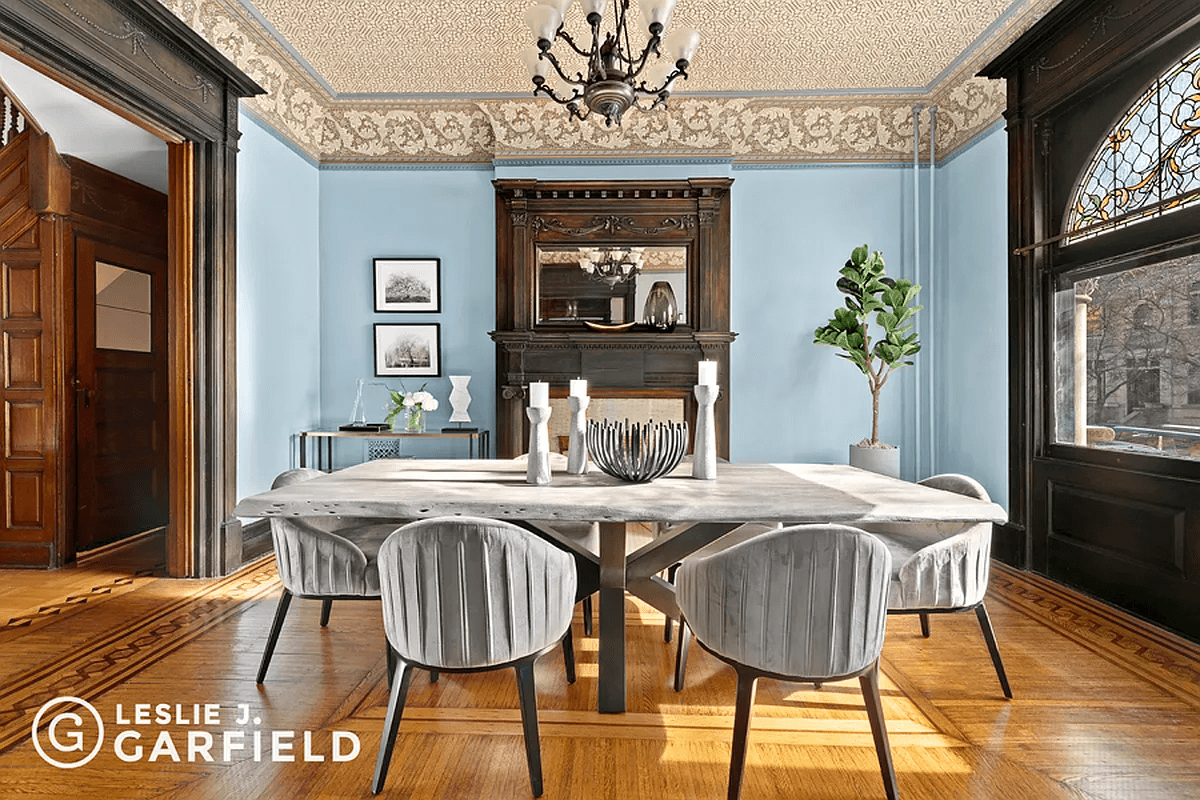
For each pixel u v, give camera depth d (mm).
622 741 2139
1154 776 1945
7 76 3803
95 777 1923
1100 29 3344
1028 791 1879
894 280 5492
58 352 4270
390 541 1813
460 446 5688
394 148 5641
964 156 5066
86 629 3070
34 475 4211
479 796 1848
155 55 3363
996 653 2438
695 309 5527
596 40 2660
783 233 5613
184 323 3889
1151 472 3184
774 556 1740
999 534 4273
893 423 5613
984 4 4047
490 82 5125
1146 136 3213
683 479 2691
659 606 2418
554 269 5574
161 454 5352
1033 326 3980
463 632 1809
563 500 2199
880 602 1796
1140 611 3223
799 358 5641
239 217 4344
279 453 4941
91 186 4594
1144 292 3250
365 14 4184
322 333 5703
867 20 4223
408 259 5656
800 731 2209
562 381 5547
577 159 5504
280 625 2516
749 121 5516
